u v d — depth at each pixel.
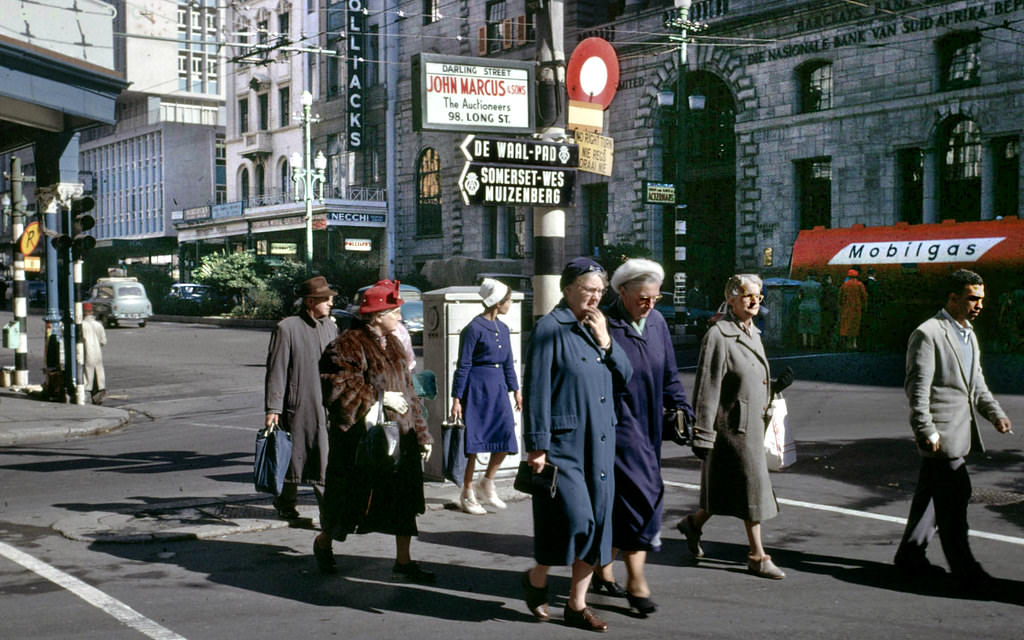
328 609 5.30
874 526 7.12
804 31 30.47
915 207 28.34
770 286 27.02
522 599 5.47
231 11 66.00
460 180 7.97
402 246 49.94
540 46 8.45
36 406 16.25
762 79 31.84
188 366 24.44
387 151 50.25
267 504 8.16
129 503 8.27
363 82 51.38
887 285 24.97
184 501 8.29
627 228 36.91
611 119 37.28
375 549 6.64
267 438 6.77
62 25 16.86
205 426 14.38
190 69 89.19
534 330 4.91
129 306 40.31
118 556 6.50
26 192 85.31
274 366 6.89
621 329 5.14
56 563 6.32
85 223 16.80
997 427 5.63
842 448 10.48
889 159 28.55
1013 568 5.95
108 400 18.47
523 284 32.09
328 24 54.03
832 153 29.97
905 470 9.20
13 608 5.32
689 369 20.36
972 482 8.45
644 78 35.75
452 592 5.62
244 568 6.18
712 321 5.84
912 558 5.84
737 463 5.77
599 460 4.86
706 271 35.84
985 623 4.94
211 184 77.25
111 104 17.77
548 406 4.81
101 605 5.38
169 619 5.12
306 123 40.62
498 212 44.38
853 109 29.28
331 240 48.62
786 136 31.25
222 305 48.09
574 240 39.44
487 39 43.91
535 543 4.93
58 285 18.05
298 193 49.88
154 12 87.25
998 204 26.47
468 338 7.79
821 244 27.03
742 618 5.06
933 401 5.64
